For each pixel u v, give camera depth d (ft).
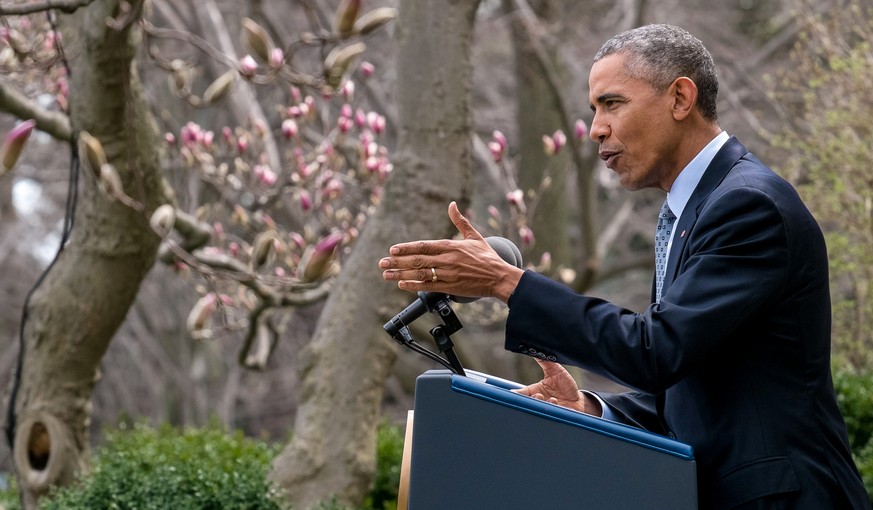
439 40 31.09
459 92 31.17
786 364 14.38
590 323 13.99
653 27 15.43
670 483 13.39
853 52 42.16
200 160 38.29
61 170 76.18
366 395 31.12
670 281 14.98
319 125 76.23
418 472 13.55
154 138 30.89
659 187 15.89
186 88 31.96
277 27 65.05
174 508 27.25
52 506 28.63
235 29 75.56
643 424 17.30
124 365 96.68
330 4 80.94
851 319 44.50
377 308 31.17
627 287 94.17
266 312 39.22
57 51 28.76
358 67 70.44
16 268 90.43
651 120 15.11
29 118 33.91
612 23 79.05
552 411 13.51
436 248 14.43
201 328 35.37
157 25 75.77
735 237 14.16
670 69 15.05
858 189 42.57
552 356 14.38
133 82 30.27
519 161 69.51
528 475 13.46
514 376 76.07
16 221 87.66
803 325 14.39
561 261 67.15
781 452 14.11
